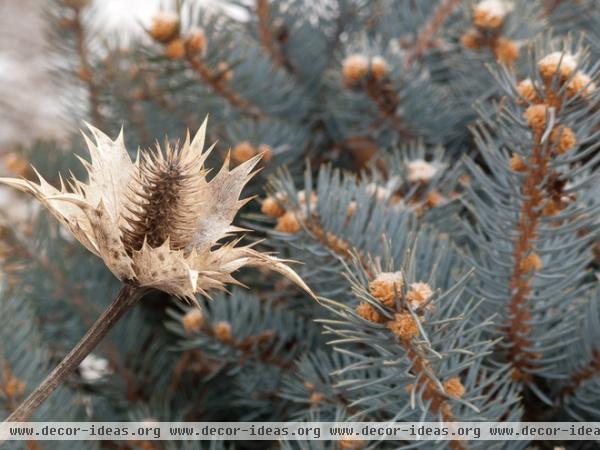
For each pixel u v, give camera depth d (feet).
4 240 2.12
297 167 2.07
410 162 1.83
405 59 2.18
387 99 1.93
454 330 1.30
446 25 2.18
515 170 1.40
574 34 2.00
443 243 1.57
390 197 1.68
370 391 1.50
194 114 2.08
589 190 1.61
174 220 1.22
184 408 2.08
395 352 1.27
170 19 1.87
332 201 1.55
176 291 1.16
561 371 1.54
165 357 2.11
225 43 1.98
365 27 2.53
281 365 1.82
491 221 1.48
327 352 1.80
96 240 1.15
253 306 1.81
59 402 1.80
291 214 1.54
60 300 2.16
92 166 1.24
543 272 1.48
